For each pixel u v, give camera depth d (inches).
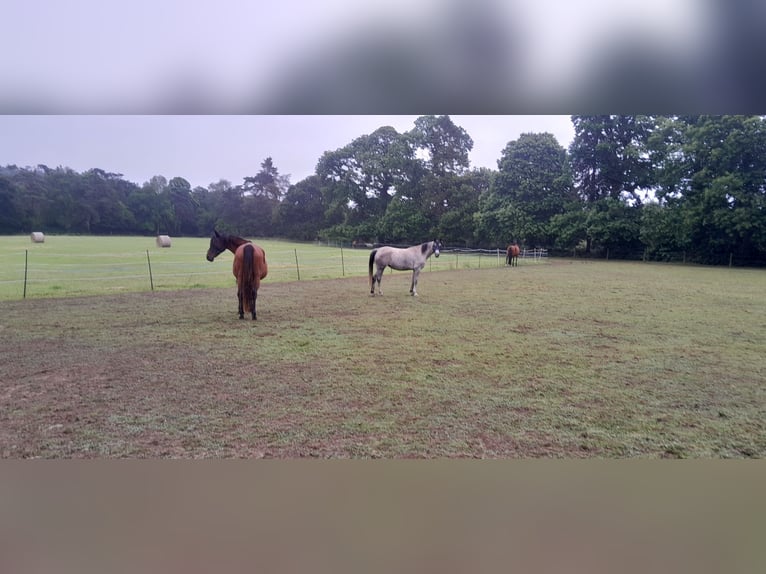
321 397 130.3
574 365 168.1
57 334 209.9
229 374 151.8
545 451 98.3
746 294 393.4
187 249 1064.8
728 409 125.6
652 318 268.7
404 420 114.0
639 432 109.3
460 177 1284.4
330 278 514.3
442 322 249.6
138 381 143.3
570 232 1043.9
